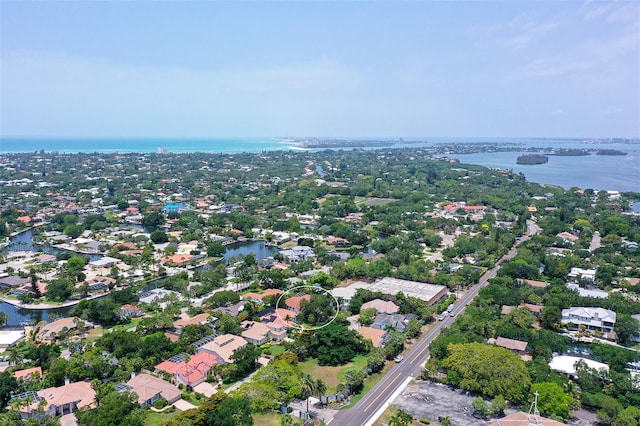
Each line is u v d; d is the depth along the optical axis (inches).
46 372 6683.1
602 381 6378.0
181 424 5182.1
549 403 5748.0
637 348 7746.1
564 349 7293.3
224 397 5782.5
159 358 7086.6
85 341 7691.9
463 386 6245.1
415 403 6067.9
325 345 7416.3
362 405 6058.1
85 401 5969.5
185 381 6451.8
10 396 5984.3
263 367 6697.8
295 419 5723.4
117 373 6505.9
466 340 7298.2
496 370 6151.6
